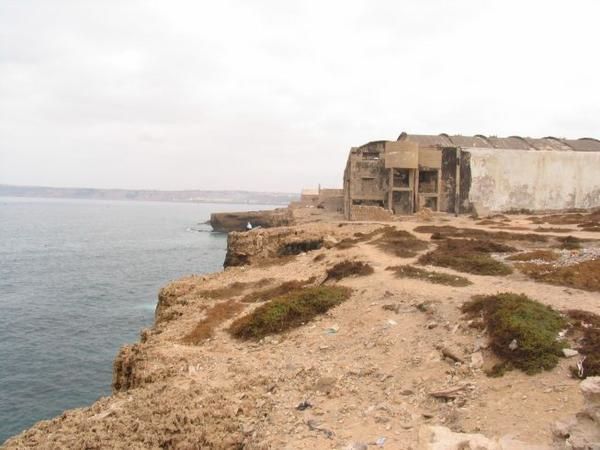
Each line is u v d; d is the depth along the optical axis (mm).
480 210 62531
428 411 12281
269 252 49656
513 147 77000
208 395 14750
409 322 18312
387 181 65500
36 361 36031
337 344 18047
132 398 15227
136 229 151750
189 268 75562
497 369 13195
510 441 9547
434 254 29594
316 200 103812
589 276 21938
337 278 27406
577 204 70000
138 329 43844
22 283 63312
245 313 24578
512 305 15734
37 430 13594
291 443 11656
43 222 177375
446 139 76812
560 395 11312
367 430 11773
